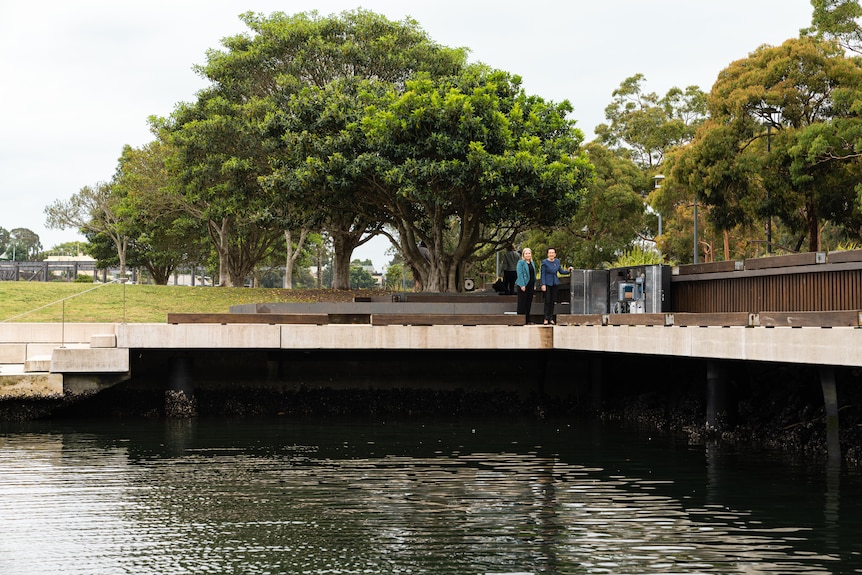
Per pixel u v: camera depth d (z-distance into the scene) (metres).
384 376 26.84
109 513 13.48
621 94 81.81
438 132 33.12
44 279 65.81
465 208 34.75
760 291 20.52
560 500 14.18
